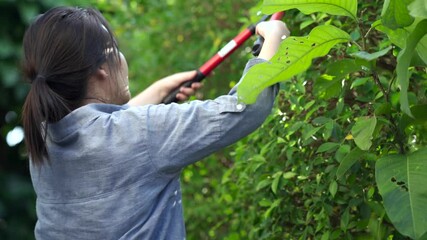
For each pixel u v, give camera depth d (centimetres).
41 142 244
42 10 610
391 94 264
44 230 249
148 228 236
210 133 233
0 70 607
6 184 643
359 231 295
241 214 372
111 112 248
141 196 236
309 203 298
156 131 236
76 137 241
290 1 237
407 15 222
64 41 248
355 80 271
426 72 270
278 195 315
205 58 471
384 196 224
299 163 305
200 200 465
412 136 274
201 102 238
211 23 487
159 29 510
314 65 305
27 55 253
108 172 237
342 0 240
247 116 234
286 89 312
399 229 217
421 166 227
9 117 656
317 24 315
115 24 546
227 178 378
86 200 240
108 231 237
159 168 236
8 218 642
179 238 243
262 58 245
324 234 283
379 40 298
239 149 356
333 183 273
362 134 239
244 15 464
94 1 564
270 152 321
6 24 610
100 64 252
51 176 246
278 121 317
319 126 290
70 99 250
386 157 232
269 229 325
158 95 301
